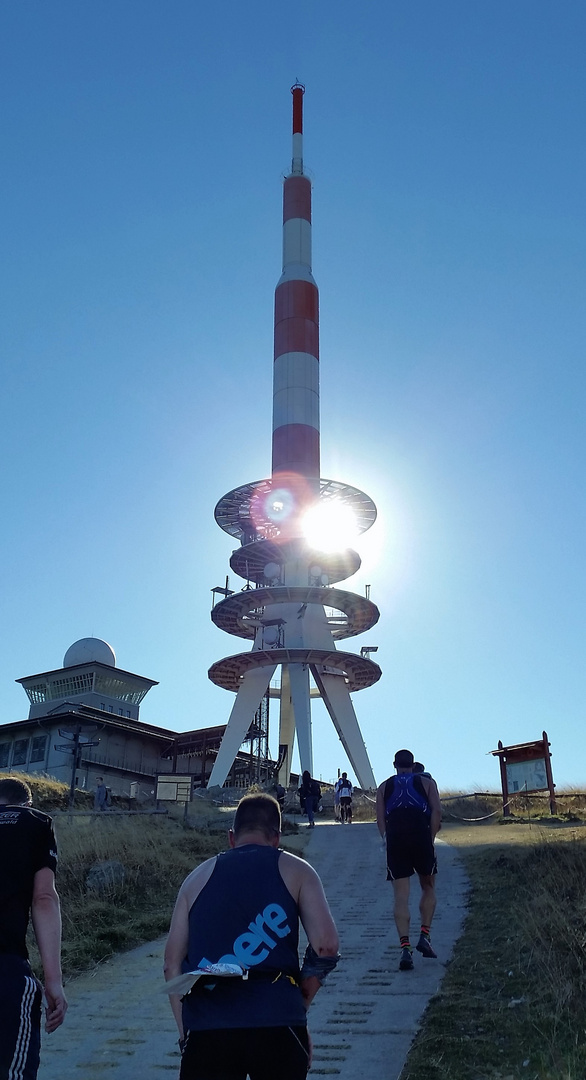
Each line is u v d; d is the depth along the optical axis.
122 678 60.78
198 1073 3.98
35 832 5.14
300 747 46.44
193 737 54.88
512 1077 6.51
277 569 50.31
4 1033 4.40
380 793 10.30
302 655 49.06
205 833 21.66
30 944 12.05
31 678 61.56
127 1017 8.85
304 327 54.69
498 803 32.69
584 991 7.95
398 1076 6.68
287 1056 3.99
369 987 9.03
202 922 4.28
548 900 10.55
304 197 59.53
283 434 52.16
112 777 51.22
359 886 15.53
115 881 15.27
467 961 9.61
